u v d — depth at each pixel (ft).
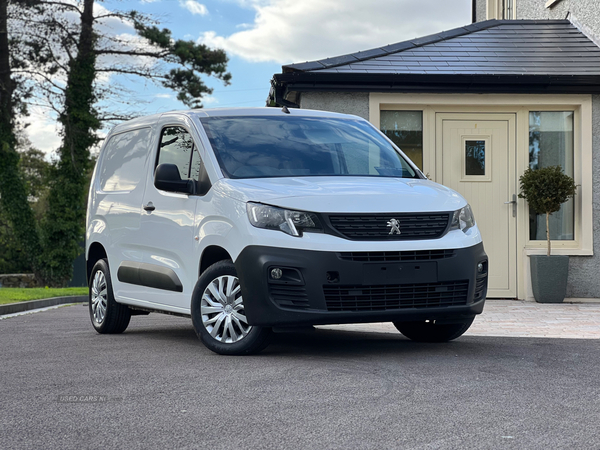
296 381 14.98
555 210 34.91
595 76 35.04
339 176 19.84
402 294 17.49
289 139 21.06
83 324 29.58
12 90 90.22
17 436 11.18
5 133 91.76
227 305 18.67
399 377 15.31
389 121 36.83
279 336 23.07
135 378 15.64
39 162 153.48
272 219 17.47
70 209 94.22
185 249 19.97
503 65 36.70
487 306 33.32
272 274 17.25
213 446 10.48
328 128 22.09
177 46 93.76
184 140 21.38
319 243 17.04
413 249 17.43
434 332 21.07
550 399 13.23
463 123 36.86
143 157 23.22
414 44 39.81
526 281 36.22
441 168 36.78
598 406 12.68
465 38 41.11
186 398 13.60
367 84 35.55
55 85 90.74
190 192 19.84
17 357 19.12
